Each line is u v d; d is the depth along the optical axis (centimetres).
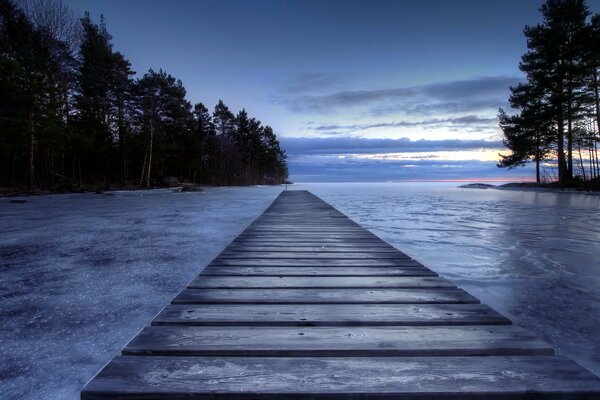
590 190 2422
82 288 348
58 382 188
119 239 633
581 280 392
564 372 173
